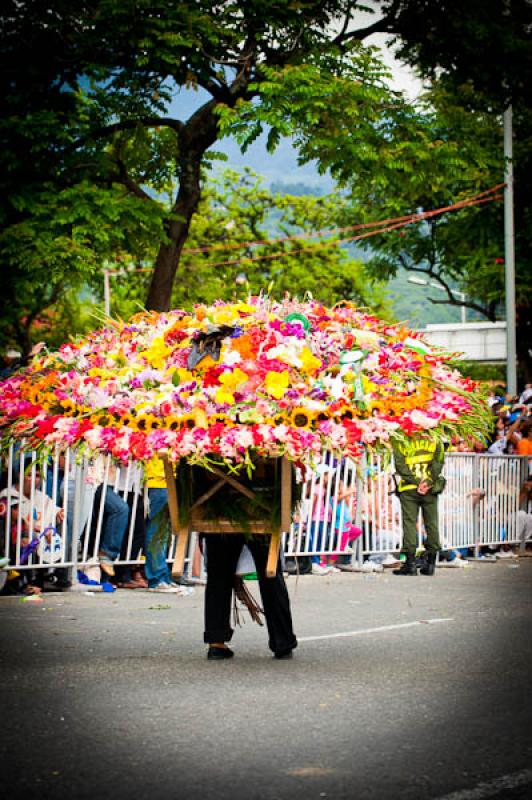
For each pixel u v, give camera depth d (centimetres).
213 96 2183
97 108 2159
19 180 2055
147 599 1232
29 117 2019
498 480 1848
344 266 5512
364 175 2123
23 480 1230
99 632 987
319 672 779
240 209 5403
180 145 2227
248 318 811
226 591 843
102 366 841
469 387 825
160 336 823
